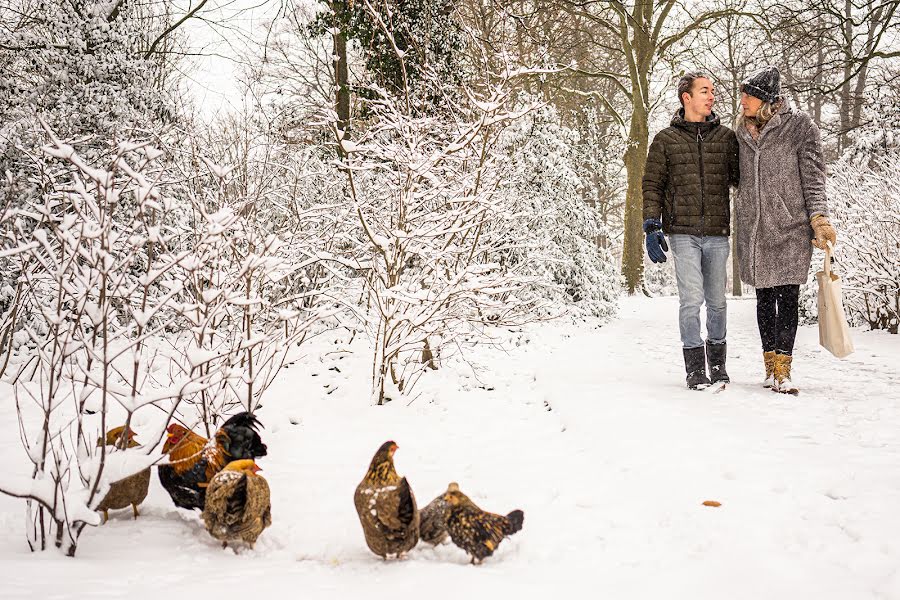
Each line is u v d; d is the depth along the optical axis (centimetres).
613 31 2903
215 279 557
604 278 1731
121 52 1168
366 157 905
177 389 394
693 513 391
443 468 512
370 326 772
